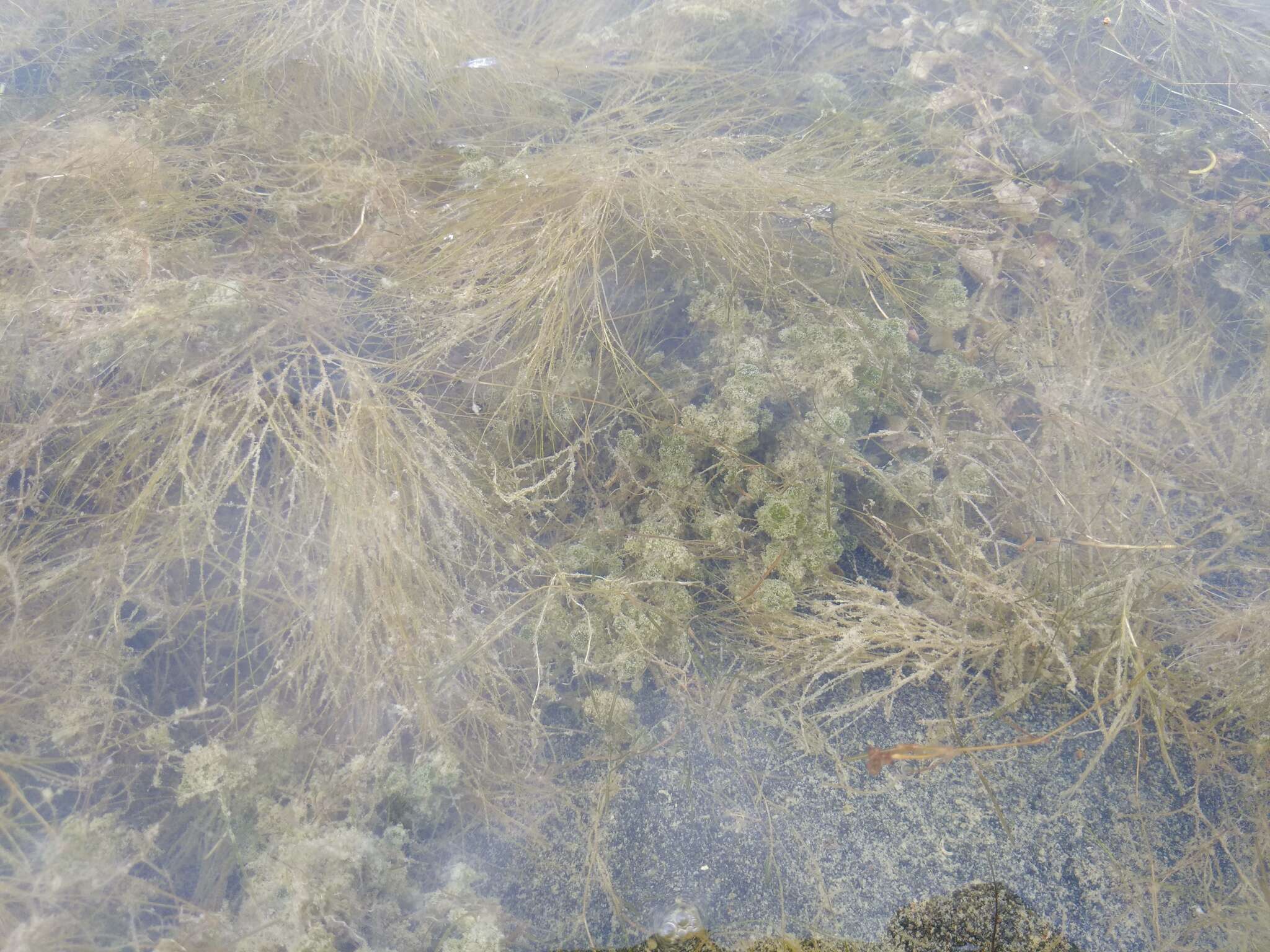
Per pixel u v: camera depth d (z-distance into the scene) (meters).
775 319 0.79
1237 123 0.93
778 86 0.96
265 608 0.66
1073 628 0.66
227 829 0.59
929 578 0.69
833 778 0.63
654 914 0.59
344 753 0.62
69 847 0.56
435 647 0.65
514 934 0.58
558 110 0.92
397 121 0.89
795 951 0.58
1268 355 0.79
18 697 0.61
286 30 0.93
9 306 0.72
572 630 0.66
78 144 0.81
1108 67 0.97
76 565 0.65
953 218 0.86
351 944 0.57
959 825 0.61
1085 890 0.59
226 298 0.73
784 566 0.68
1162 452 0.75
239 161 0.84
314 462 0.69
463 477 0.69
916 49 0.99
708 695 0.66
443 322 0.77
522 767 0.63
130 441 0.69
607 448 0.74
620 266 0.81
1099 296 0.82
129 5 0.95
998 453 0.74
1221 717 0.64
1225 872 0.60
